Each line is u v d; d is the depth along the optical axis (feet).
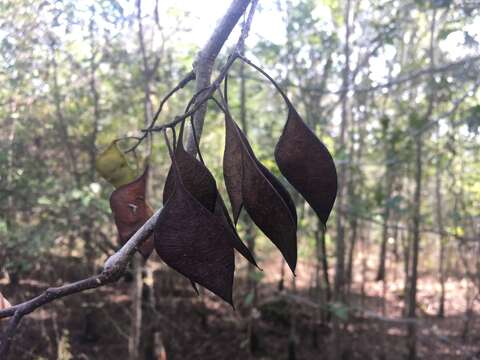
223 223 2.60
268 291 32.94
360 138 24.12
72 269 23.06
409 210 20.85
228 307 30.12
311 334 27.55
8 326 2.44
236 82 21.48
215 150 23.65
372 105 23.20
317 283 26.73
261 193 2.53
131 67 18.52
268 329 27.76
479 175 26.23
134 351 17.97
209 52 2.79
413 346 24.40
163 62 18.70
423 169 28.02
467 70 14.57
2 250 16.84
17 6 14.49
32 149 18.15
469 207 28.32
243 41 2.82
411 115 19.35
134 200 3.83
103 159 4.24
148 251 3.79
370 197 26.50
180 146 2.66
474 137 18.17
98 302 24.77
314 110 21.07
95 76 19.43
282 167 2.66
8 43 15.15
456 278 42.45
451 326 29.99
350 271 28.73
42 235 16.90
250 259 2.49
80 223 17.93
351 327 29.30
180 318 27.71
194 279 2.41
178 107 20.61
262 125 24.30
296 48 20.62
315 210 2.65
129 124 21.34
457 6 14.12
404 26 21.42
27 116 17.54
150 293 21.94
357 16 21.11
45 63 17.20
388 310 32.99
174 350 24.41
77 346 22.38
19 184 16.55
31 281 21.30
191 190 2.68
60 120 18.52
